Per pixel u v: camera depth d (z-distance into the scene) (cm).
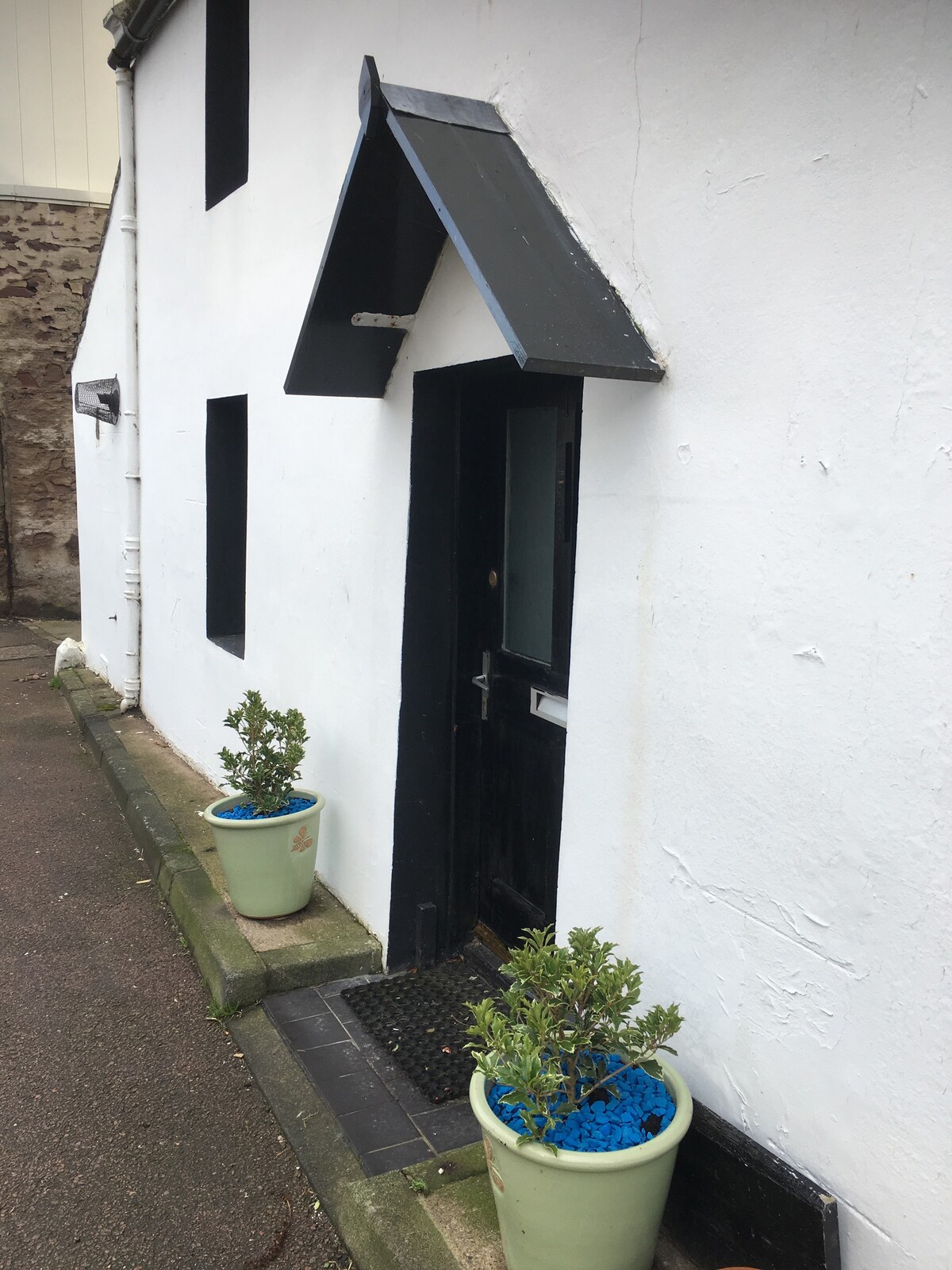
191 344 588
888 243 178
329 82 396
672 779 234
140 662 754
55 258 1161
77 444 911
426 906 384
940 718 173
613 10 242
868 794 186
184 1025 367
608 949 225
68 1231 271
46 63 1134
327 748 432
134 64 671
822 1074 199
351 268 311
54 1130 311
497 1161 207
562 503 325
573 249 252
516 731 362
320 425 425
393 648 373
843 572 189
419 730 373
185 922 431
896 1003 183
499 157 271
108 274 746
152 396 673
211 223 542
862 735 187
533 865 356
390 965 384
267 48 455
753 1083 215
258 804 408
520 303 224
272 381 472
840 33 184
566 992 213
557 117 264
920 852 177
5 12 1109
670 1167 207
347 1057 329
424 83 330
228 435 580
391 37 349
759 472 206
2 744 740
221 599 594
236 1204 279
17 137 1134
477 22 299
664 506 232
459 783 383
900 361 177
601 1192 197
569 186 260
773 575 204
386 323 341
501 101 287
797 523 198
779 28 197
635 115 236
